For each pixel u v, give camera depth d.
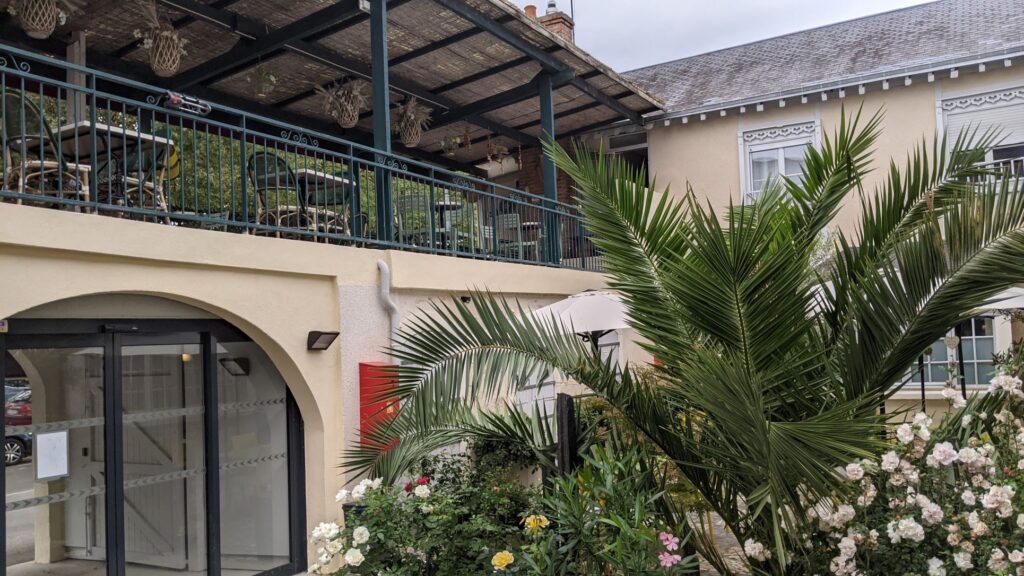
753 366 4.15
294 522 5.84
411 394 4.85
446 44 9.06
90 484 4.61
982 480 4.13
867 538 4.06
